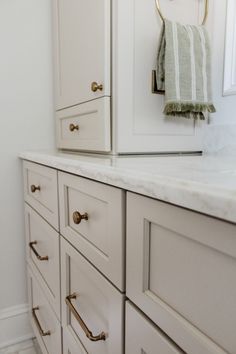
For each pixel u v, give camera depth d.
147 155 0.95
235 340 0.31
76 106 1.08
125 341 0.51
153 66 0.91
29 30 1.24
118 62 0.85
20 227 1.32
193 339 0.36
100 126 0.91
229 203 0.29
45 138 1.33
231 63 0.99
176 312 0.39
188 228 0.35
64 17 1.13
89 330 0.64
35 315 1.18
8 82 1.22
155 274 0.43
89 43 0.94
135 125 0.91
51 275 0.94
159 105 0.94
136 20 0.87
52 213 0.87
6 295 1.33
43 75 1.29
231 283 0.31
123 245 0.50
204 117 1.00
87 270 0.65
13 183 1.28
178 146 1.02
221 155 1.03
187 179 0.39
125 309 0.51
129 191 0.47
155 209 0.41
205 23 0.99
